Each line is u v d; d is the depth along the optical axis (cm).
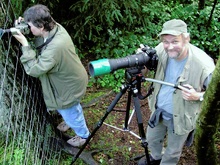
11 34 241
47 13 242
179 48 213
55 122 362
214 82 132
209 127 151
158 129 284
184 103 240
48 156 318
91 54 450
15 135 273
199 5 488
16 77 266
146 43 448
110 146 345
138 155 335
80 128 318
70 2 421
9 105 267
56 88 279
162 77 244
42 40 258
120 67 228
